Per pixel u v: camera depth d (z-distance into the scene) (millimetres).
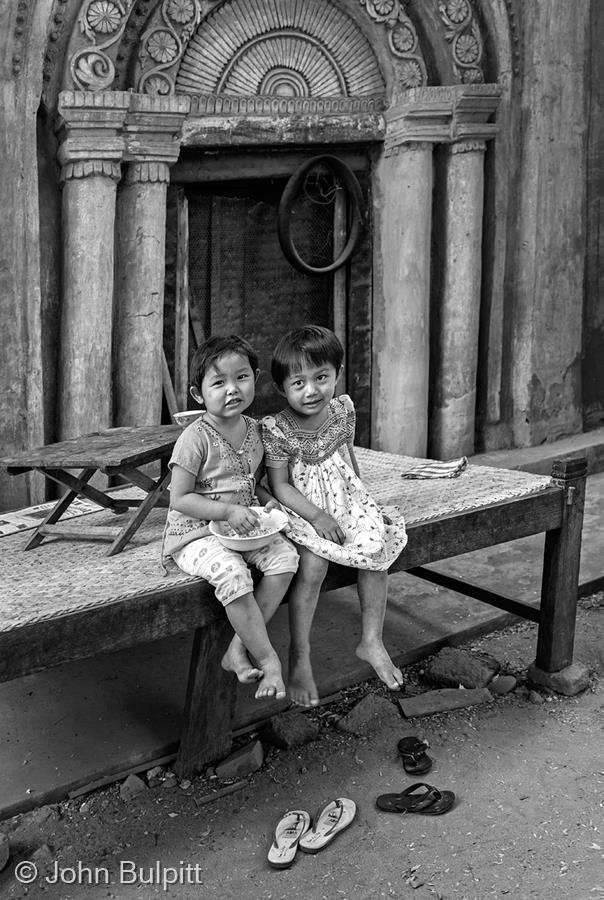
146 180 4777
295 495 2834
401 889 2400
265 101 5172
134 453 2863
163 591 2574
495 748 3057
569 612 3441
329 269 5645
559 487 3363
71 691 3346
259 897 2389
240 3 5020
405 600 4160
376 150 5699
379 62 5520
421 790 2777
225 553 2621
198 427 2699
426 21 5438
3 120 4273
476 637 3906
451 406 5961
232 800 2783
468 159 5668
